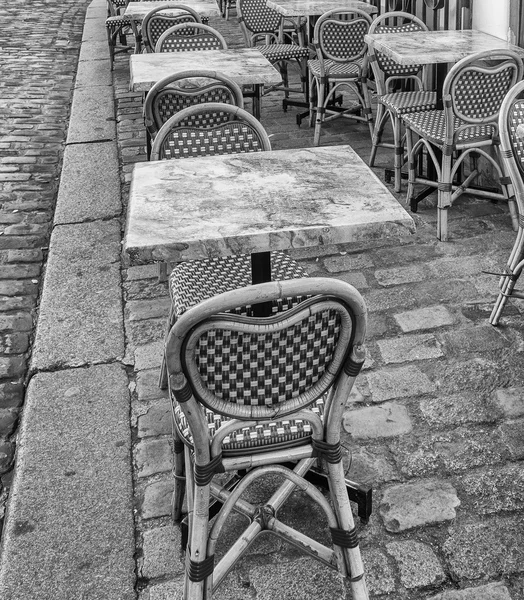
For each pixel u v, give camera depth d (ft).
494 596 6.89
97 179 17.12
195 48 18.66
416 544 7.48
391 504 7.96
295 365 5.67
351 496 7.72
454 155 16.17
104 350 10.82
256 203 7.20
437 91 15.43
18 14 41.98
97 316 11.69
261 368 5.58
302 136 20.02
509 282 10.59
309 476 8.11
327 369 5.85
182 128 10.28
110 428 9.21
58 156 19.81
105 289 12.48
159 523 7.88
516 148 9.82
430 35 16.12
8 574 7.29
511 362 10.12
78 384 10.06
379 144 17.25
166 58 16.30
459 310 11.42
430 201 15.42
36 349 10.87
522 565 7.19
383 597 6.96
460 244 13.51
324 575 7.19
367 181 7.66
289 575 7.20
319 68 18.86
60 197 16.19
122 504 8.07
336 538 6.49
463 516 7.77
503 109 9.70
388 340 10.77
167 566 7.37
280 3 20.92
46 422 9.34
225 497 7.01
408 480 8.29
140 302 12.09
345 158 8.37
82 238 14.29
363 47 18.19
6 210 16.48
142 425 9.30
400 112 15.29
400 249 13.44
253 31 23.13
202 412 5.73
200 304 5.09
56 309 11.92
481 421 9.10
